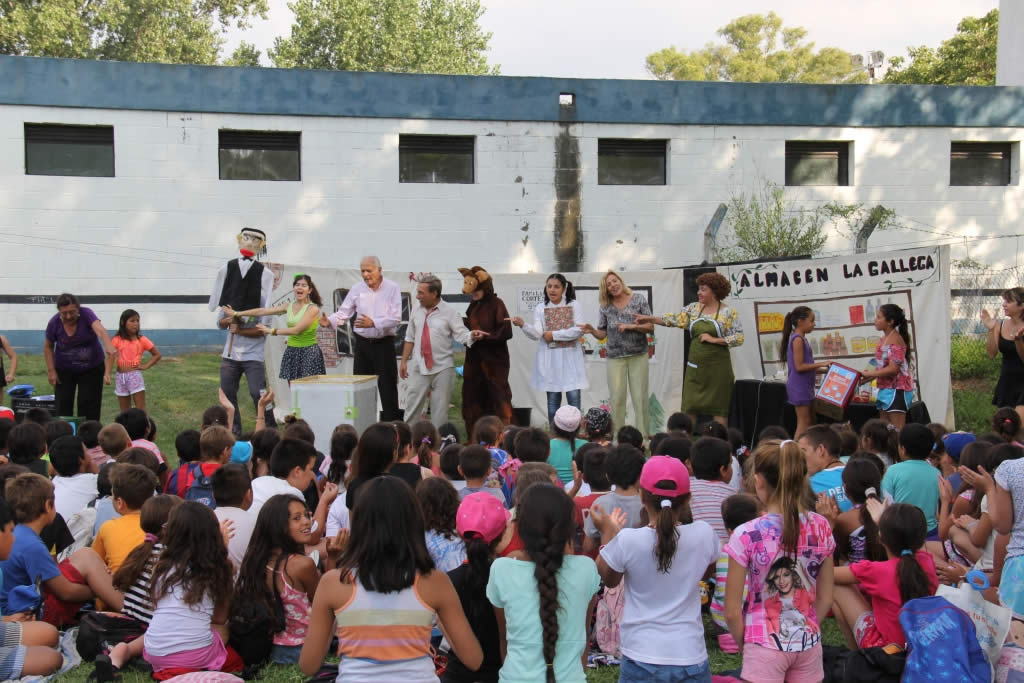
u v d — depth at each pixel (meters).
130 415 7.55
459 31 44.25
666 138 17.14
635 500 4.92
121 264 15.82
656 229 17.19
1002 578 4.60
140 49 37.12
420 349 9.95
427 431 7.03
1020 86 17.94
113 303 15.83
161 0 37.19
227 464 5.32
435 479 4.91
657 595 3.88
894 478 5.96
